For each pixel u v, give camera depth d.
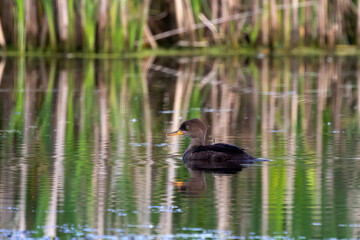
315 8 32.75
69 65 28.42
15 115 18.03
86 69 27.42
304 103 20.11
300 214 9.33
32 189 10.61
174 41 32.75
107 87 23.25
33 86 23.25
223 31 32.66
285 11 32.62
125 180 11.17
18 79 24.78
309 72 27.33
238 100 20.72
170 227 8.89
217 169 11.89
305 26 32.91
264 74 26.86
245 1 32.56
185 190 10.54
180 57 32.16
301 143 14.19
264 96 21.52
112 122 17.02
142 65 29.09
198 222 9.05
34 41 30.92
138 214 9.41
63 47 30.84
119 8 30.44
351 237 8.49
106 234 8.70
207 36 33.00
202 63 30.06
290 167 11.96
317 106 19.55
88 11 30.20
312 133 15.41
